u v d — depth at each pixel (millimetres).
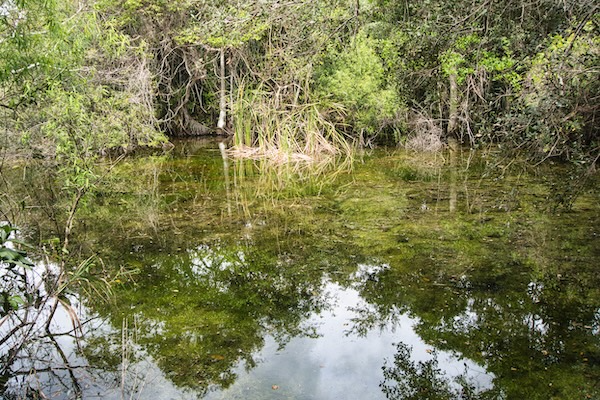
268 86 13984
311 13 6305
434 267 5297
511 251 5633
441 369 3521
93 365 3568
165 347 3820
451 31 5199
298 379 3410
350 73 13133
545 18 4891
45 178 9344
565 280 4848
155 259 5734
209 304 4586
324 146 13102
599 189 7590
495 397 3176
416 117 13523
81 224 7082
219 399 3186
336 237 6418
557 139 4516
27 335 3779
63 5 8406
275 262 5625
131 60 13188
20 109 7660
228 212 7730
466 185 9016
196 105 18203
